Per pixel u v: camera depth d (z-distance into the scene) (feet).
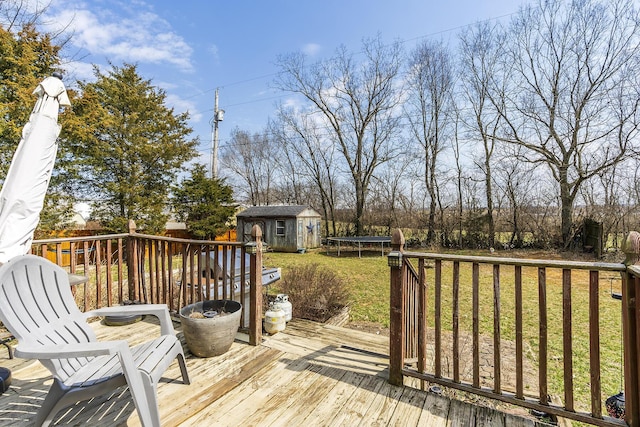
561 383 11.08
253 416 6.71
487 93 46.50
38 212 7.12
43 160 7.14
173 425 6.36
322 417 6.68
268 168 81.51
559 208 42.52
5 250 6.42
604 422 5.71
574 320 17.54
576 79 39.09
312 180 66.64
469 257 7.01
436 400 7.31
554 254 39.29
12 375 8.22
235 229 58.85
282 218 52.60
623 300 5.73
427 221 52.37
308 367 8.85
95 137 35.83
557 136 40.83
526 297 22.33
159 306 7.64
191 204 48.93
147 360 6.06
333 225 61.93
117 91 38.93
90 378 5.91
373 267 35.63
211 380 8.05
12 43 25.57
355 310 19.74
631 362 5.51
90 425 6.36
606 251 36.78
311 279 18.28
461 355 13.15
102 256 31.60
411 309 10.15
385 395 7.51
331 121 61.26
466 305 20.62
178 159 43.83
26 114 24.63
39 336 5.80
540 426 6.39
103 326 11.84
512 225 45.78
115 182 39.14
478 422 6.51
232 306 10.23
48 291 6.63
